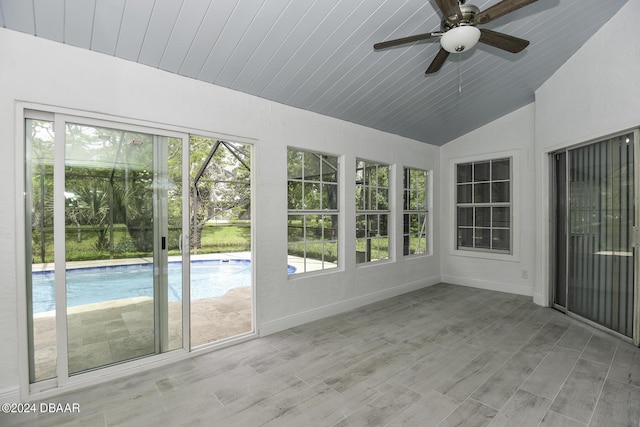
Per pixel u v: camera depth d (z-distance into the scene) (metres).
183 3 1.99
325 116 3.73
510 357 2.63
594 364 2.49
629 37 2.66
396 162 4.72
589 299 3.39
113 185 2.40
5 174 1.96
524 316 3.67
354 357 2.65
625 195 2.90
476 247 5.17
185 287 2.70
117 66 2.33
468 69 3.30
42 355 2.21
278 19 2.24
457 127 4.86
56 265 2.16
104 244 2.37
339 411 1.92
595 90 3.06
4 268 1.97
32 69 2.03
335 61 2.81
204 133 2.77
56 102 2.11
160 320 2.59
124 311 2.44
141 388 2.20
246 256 8.78
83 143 2.27
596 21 2.85
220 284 6.09
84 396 2.10
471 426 1.78
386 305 4.16
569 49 3.25
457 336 3.09
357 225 4.31
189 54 2.41
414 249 5.22
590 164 3.32
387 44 2.11
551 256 4.00
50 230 2.19
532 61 3.35
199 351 2.72
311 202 3.72
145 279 2.54
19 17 1.90
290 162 3.53
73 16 1.95
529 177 4.50
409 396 2.08
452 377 2.32
